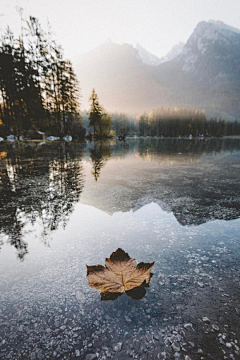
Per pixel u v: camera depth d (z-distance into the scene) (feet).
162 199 9.11
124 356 2.54
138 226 6.33
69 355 2.57
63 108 92.22
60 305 3.33
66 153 32.60
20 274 4.12
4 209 7.88
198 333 2.83
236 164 20.29
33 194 9.88
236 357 2.51
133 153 33.73
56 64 87.71
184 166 18.97
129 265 3.89
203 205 8.33
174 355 2.54
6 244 5.32
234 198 9.28
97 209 7.89
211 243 5.28
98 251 4.89
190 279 3.91
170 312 3.17
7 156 26.96
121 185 11.72
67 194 9.89
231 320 3.04
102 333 2.84
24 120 82.43
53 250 4.96
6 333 2.88
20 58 80.79
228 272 4.12
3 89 77.71
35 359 2.53
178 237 5.61
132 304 3.33
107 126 133.08
